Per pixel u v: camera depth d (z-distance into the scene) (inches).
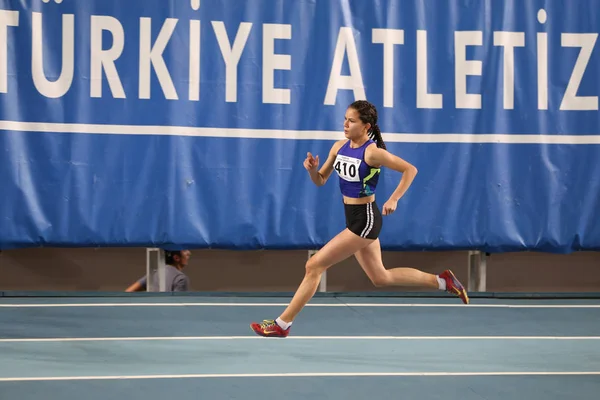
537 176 925.2
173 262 940.6
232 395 511.2
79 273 964.0
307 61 900.0
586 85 934.4
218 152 884.0
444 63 917.8
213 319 772.0
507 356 640.4
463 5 922.1
